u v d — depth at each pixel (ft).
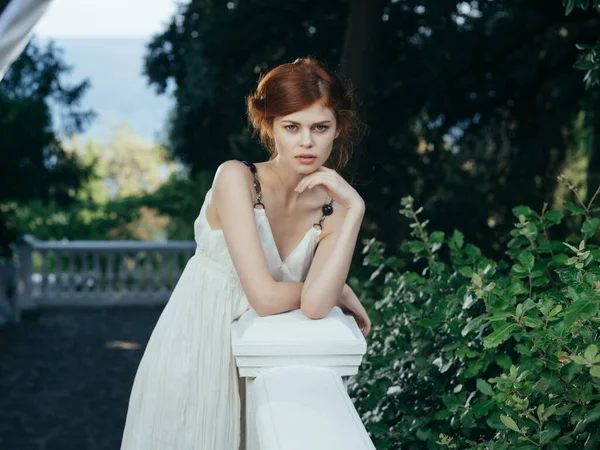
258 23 31.24
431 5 29.22
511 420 6.77
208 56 32.45
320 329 5.98
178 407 6.93
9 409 26.89
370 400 9.96
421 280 10.83
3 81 37.11
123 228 52.60
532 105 32.22
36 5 8.41
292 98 6.30
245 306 6.97
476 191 32.78
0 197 37.11
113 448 23.86
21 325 37.78
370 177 31.86
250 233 6.66
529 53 30.55
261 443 5.07
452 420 8.53
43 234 49.98
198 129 34.78
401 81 31.50
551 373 7.00
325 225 7.23
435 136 32.89
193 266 7.15
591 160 33.53
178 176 56.24
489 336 7.03
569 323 6.20
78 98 38.14
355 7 27.71
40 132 36.04
